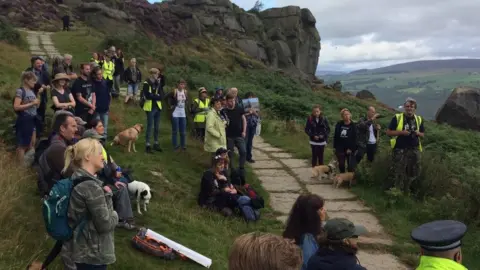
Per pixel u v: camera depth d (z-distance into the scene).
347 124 10.73
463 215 8.34
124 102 15.39
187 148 11.56
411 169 9.75
